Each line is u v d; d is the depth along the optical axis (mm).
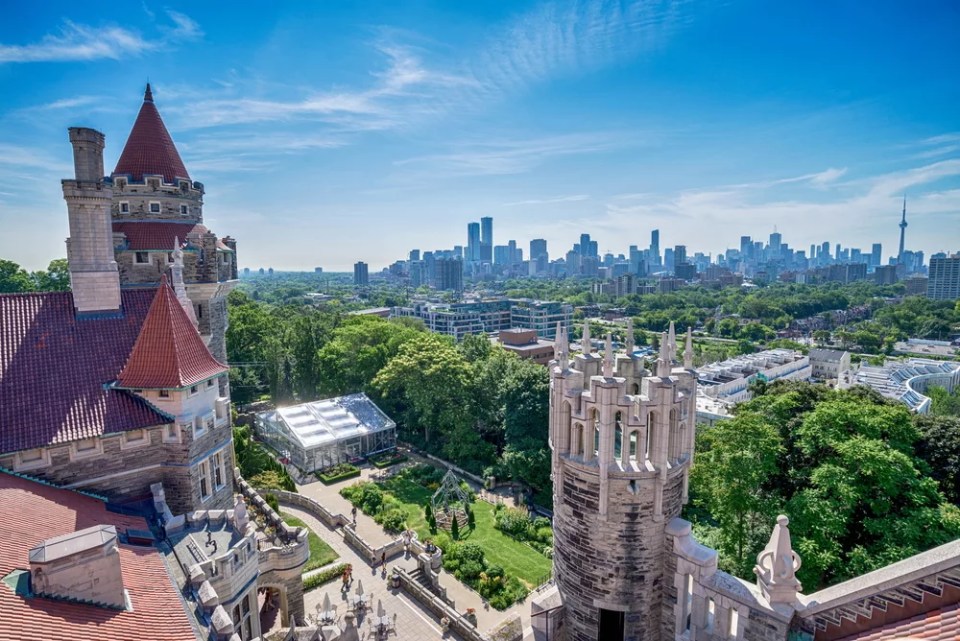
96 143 29406
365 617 35094
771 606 13430
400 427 80125
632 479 16328
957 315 196125
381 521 51094
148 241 39250
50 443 23516
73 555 14930
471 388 71375
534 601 18422
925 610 11047
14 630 12727
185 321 29281
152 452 26547
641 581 16703
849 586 12469
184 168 43188
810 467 38375
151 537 22578
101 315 29422
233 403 94562
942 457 38750
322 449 65062
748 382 102688
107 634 14422
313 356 88938
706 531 39656
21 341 26516
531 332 144875
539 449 59156
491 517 54188
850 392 48312
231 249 46469
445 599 39531
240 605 23734
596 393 16328
